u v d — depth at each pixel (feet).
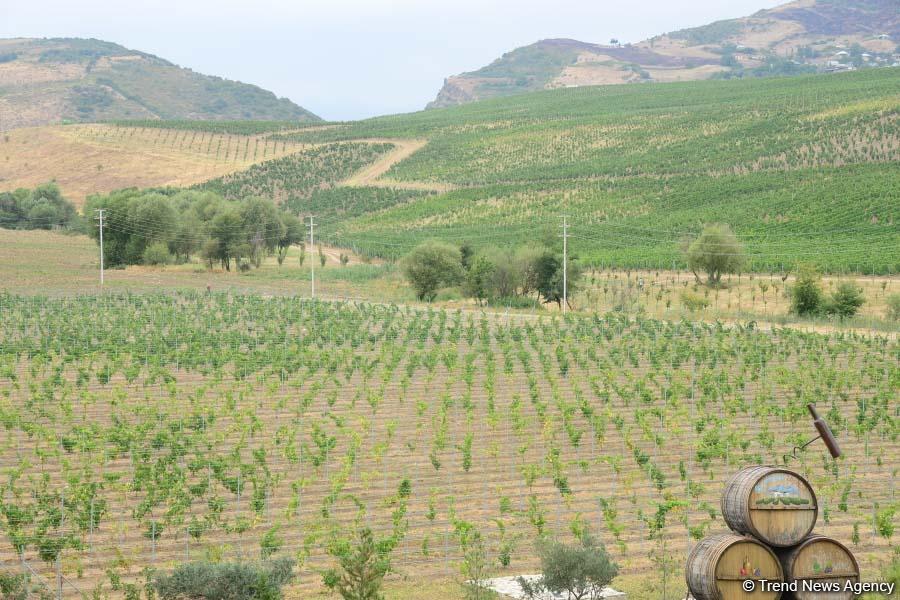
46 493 141.38
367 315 298.76
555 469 154.81
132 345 251.39
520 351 239.71
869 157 631.56
